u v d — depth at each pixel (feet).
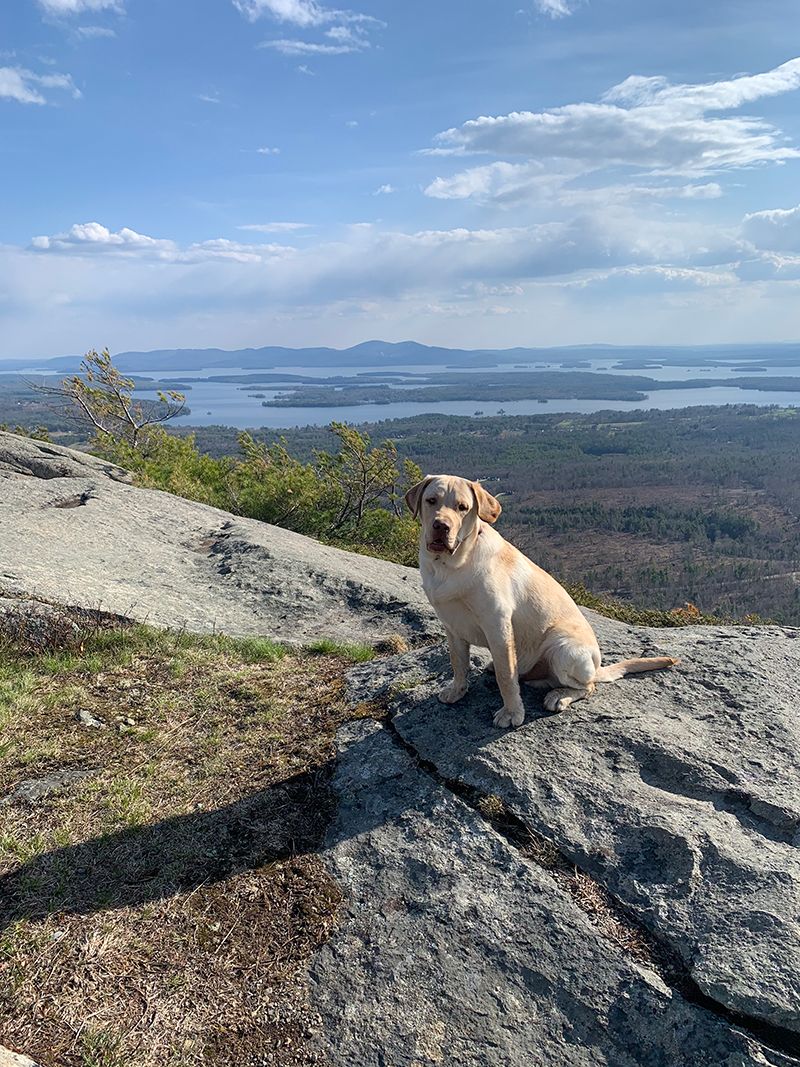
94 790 6.71
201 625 10.47
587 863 5.65
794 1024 4.47
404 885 5.62
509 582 7.11
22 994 4.88
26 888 5.64
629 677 7.94
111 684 8.63
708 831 5.70
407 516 27.96
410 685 8.18
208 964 5.12
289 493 26.58
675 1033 4.58
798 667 8.13
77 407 35.12
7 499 14.61
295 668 9.14
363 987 4.96
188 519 15.64
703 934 5.02
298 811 6.43
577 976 4.92
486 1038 4.66
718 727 6.95
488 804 6.18
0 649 9.23
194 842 6.09
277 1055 4.62
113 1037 4.66
